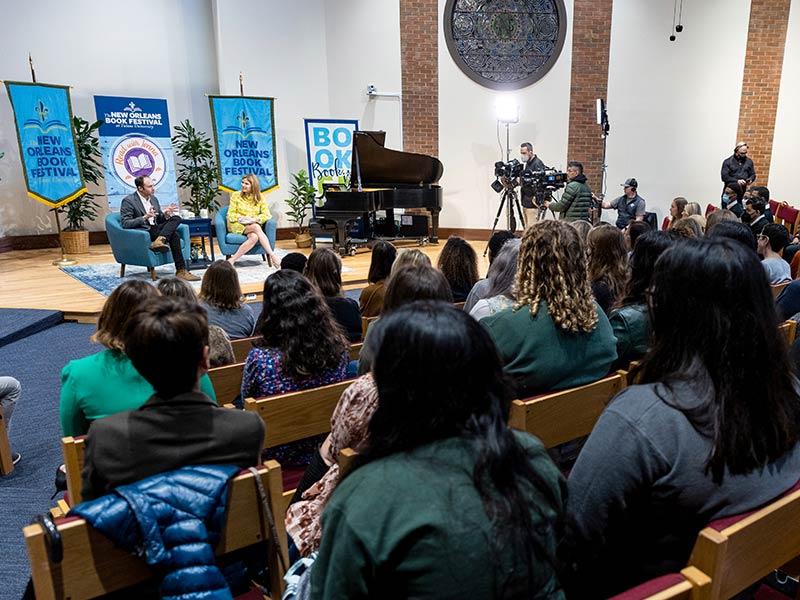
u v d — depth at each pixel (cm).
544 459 82
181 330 119
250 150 863
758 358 92
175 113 902
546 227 168
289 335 189
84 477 124
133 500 105
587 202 749
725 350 93
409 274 191
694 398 92
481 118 915
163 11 872
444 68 905
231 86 873
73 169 756
